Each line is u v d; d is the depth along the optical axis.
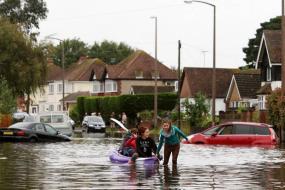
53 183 37.84
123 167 48.22
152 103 174.00
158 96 174.00
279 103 92.25
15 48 139.62
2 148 73.19
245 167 48.81
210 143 81.69
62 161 53.91
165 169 46.81
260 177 41.62
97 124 144.12
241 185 37.25
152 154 51.50
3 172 44.38
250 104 160.00
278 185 37.34
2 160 55.28
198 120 122.75
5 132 88.19
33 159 56.34
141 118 148.25
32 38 148.75
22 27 149.00
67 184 37.38
